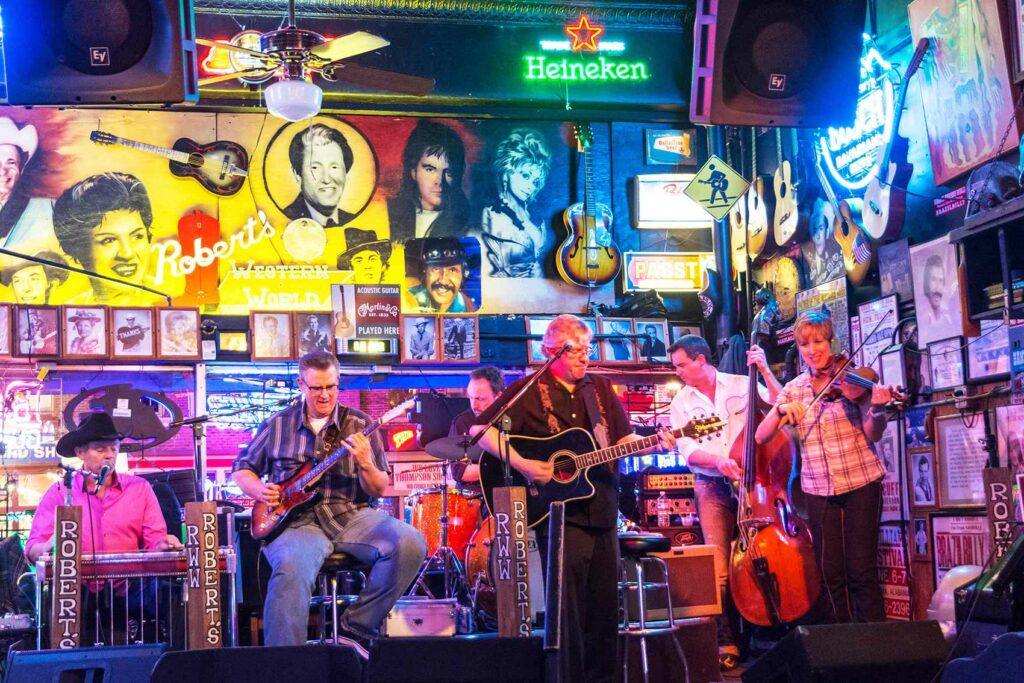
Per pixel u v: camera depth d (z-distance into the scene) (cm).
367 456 507
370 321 765
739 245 859
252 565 612
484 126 889
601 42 876
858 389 557
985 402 600
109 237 832
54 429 740
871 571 551
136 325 735
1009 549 385
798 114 585
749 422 584
